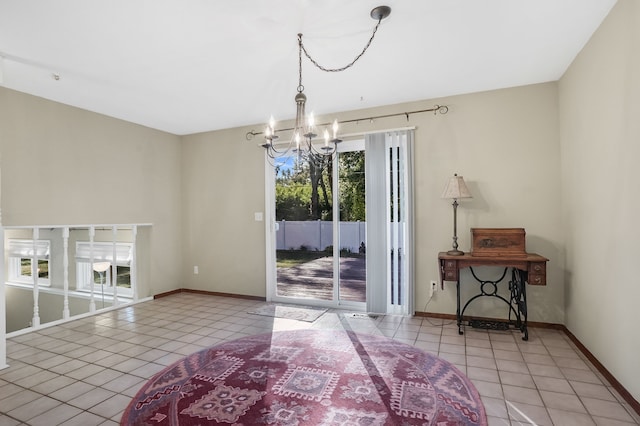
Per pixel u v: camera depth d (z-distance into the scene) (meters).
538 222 3.41
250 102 3.85
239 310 4.18
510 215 3.51
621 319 2.17
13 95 3.37
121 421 1.93
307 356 2.79
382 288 3.94
